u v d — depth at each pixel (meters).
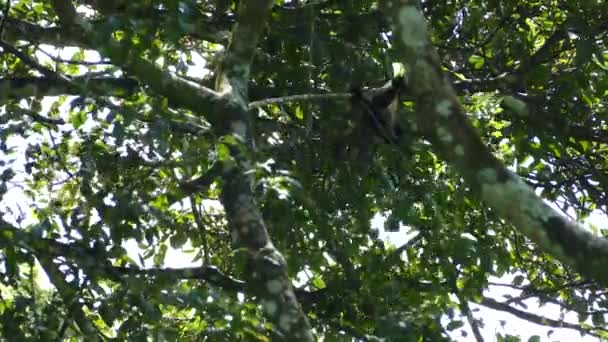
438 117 6.95
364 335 10.81
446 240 11.60
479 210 12.45
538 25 13.35
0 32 10.10
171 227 10.66
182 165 9.25
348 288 11.02
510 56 12.91
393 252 11.53
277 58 11.70
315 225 11.21
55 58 10.62
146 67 9.77
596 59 12.80
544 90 12.84
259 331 9.24
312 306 11.09
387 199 11.53
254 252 9.08
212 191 12.16
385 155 11.67
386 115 11.48
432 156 11.78
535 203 6.61
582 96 12.79
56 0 10.46
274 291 8.95
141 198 9.55
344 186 11.54
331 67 11.45
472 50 13.00
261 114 12.31
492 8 12.84
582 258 6.41
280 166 11.49
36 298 9.27
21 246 9.01
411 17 7.20
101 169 9.86
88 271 9.42
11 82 10.57
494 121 12.96
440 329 10.56
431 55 7.12
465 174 6.82
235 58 10.49
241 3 10.38
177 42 10.16
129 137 9.07
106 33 9.54
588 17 12.24
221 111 9.97
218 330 9.05
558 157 12.86
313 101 11.63
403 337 10.25
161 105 9.24
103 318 9.12
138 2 9.97
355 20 11.55
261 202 10.32
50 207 10.28
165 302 8.98
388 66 11.26
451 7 12.98
